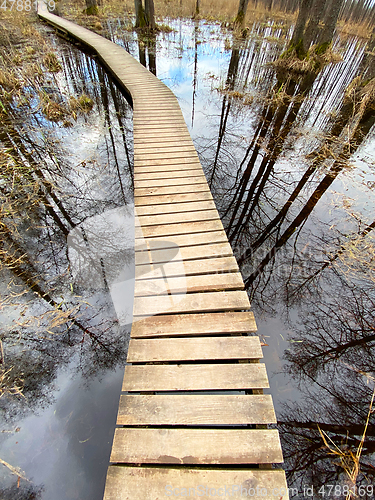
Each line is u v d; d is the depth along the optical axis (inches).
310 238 131.1
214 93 296.5
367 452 69.6
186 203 125.9
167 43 473.1
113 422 73.2
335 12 343.6
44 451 67.8
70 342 88.7
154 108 223.8
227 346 74.9
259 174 176.6
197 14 637.9
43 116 234.2
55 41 464.4
